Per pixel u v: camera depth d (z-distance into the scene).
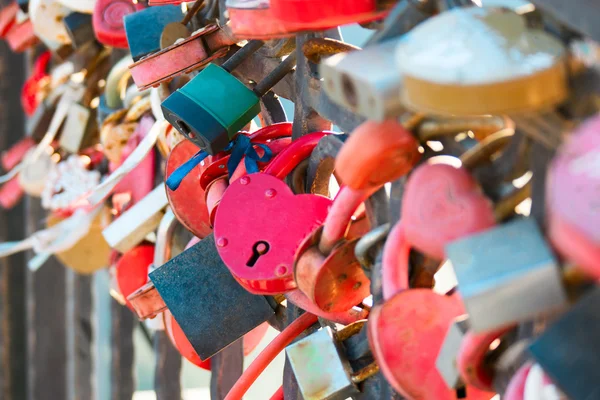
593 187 0.48
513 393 0.62
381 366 0.72
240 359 1.30
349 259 0.84
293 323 1.00
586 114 0.56
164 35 1.17
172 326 1.27
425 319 0.71
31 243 1.65
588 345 0.52
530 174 0.67
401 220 0.72
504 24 0.56
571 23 0.55
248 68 1.14
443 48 0.55
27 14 1.96
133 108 1.45
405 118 0.71
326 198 0.92
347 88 0.63
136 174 1.48
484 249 0.58
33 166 2.00
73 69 1.80
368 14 0.72
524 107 0.53
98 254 1.81
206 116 0.98
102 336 2.47
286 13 0.73
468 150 0.71
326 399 0.88
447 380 0.69
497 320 0.57
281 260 0.90
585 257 0.49
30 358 2.61
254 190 0.93
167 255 1.32
